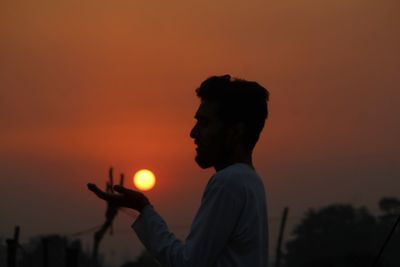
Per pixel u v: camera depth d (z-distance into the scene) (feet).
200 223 14.02
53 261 143.13
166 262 13.97
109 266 227.61
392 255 290.76
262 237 14.44
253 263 14.23
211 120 14.65
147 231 14.26
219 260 14.14
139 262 180.96
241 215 14.15
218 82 14.73
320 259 185.78
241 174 14.34
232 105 14.55
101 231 131.64
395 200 317.22
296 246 359.87
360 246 325.01
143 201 14.49
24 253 113.19
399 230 310.65
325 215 368.48
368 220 359.05
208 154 14.73
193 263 13.78
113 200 14.51
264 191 14.66
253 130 14.66
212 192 14.20
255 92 14.69
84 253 175.52
